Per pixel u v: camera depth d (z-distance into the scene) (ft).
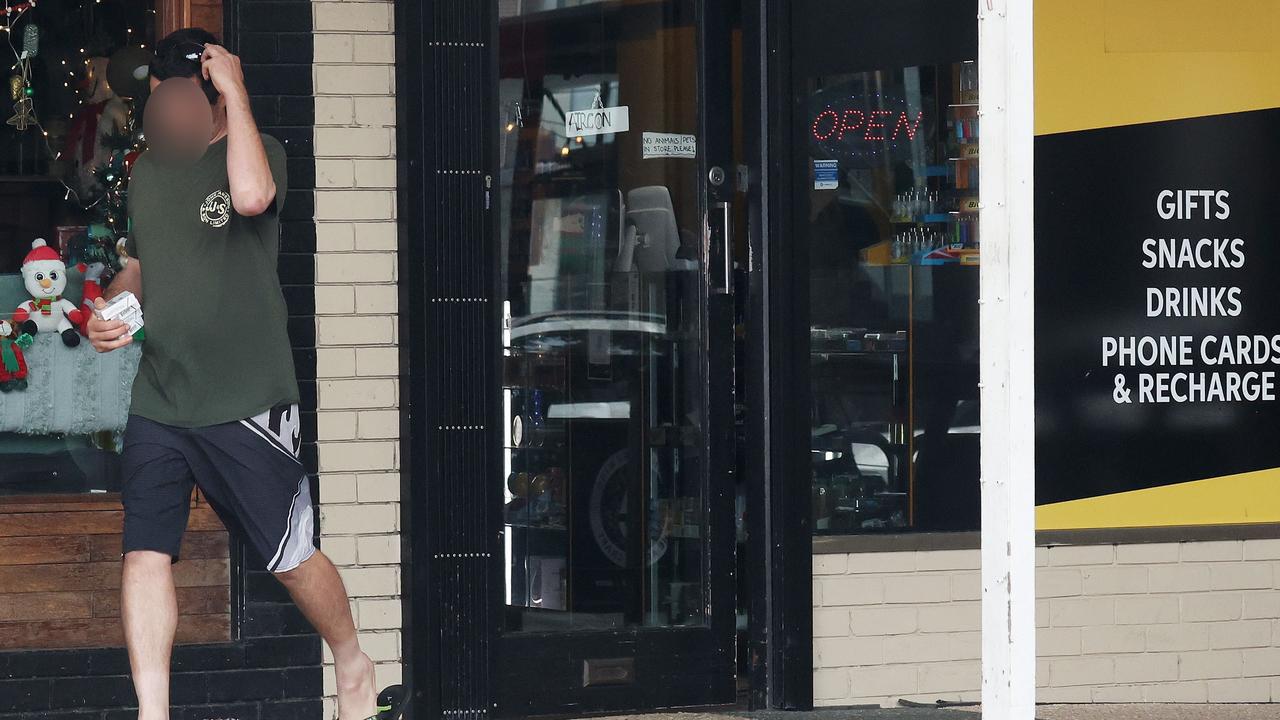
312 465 31.37
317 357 31.35
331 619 26.48
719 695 33.40
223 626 31.14
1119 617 34.32
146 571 24.88
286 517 25.57
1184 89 34.40
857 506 33.83
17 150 31.73
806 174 33.17
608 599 33.14
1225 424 34.53
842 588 33.47
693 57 33.63
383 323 31.60
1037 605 34.06
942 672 33.86
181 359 24.97
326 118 31.32
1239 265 34.58
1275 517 34.55
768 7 33.04
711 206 33.50
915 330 34.09
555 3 32.81
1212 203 34.53
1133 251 34.30
